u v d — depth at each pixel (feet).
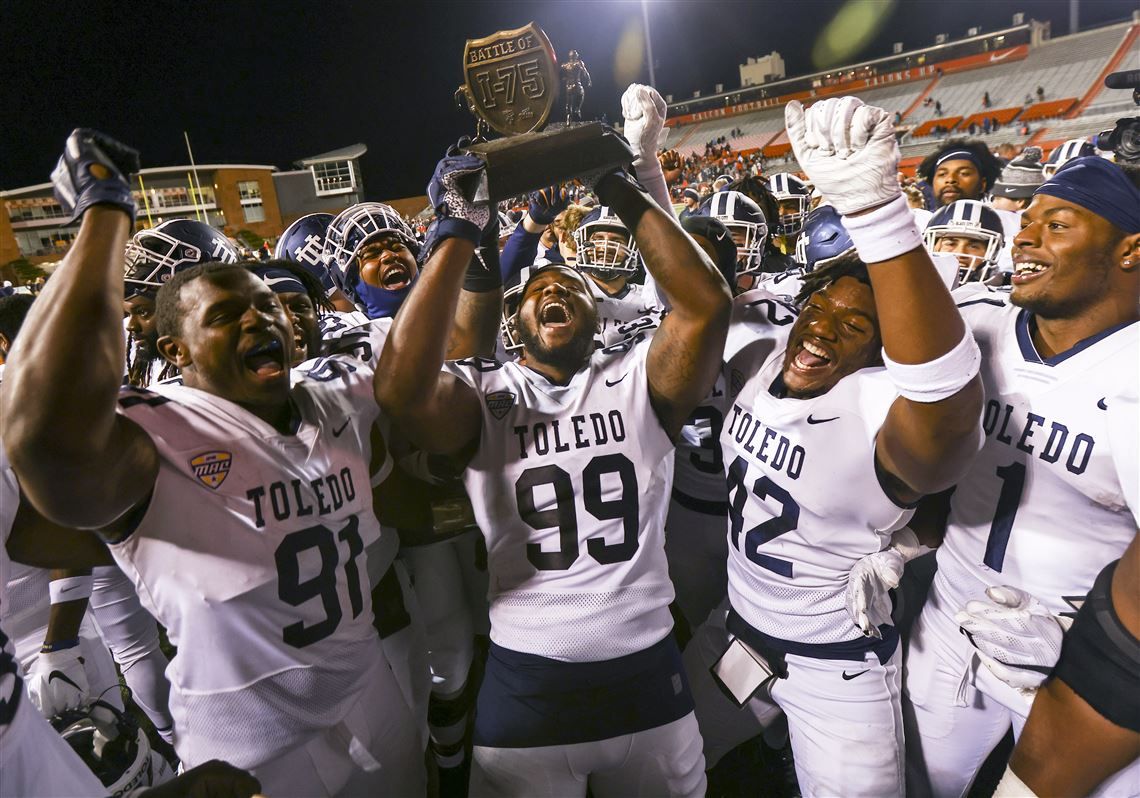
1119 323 5.87
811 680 7.06
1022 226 6.00
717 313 6.05
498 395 6.71
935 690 7.27
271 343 5.83
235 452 5.65
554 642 6.37
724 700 8.02
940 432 5.33
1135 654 4.53
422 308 5.61
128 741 7.26
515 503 6.59
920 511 7.22
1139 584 4.54
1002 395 6.44
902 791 6.93
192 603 5.39
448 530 8.70
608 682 6.38
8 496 5.00
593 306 6.88
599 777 6.89
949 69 119.85
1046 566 6.27
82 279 4.15
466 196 5.65
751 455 7.17
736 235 11.07
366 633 6.42
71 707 7.26
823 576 6.89
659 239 6.07
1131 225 5.47
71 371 4.07
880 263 4.87
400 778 6.56
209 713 5.61
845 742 6.85
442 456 7.25
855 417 6.38
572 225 15.05
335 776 6.08
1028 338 6.38
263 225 117.50
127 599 9.35
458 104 6.20
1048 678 5.07
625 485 6.56
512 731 6.43
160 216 108.78
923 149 100.42
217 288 5.75
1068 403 5.97
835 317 6.41
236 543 5.49
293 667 5.73
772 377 7.20
